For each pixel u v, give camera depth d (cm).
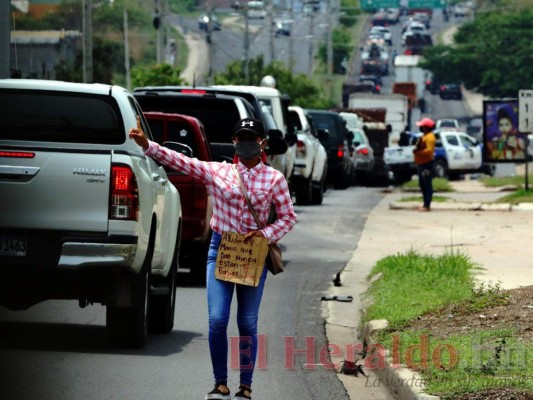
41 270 2209
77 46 11806
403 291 2820
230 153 3772
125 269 2261
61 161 2208
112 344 2352
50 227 2206
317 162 6575
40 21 12469
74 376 2062
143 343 2355
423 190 5891
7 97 2341
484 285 2991
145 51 18075
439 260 3284
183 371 2147
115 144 2328
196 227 3262
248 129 1866
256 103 4462
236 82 16675
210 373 2139
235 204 1870
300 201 6481
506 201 6241
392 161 9962
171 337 2527
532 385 1852
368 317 2581
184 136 3388
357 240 4616
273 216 3045
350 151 8794
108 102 2345
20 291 2267
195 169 1877
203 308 2950
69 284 2245
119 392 1959
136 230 2223
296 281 3497
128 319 2317
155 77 13362
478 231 4825
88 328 2570
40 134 2325
